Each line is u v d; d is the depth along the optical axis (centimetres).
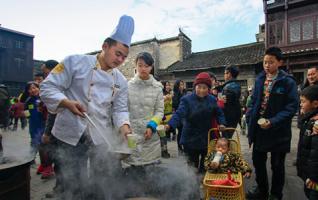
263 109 292
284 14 1523
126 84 225
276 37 1561
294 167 448
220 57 1769
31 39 2738
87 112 198
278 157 288
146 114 300
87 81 197
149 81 309
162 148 486
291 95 274
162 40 1991
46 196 275
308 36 1445
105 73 204
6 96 404
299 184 363
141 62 303
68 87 200
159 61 2006
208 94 322
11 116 867
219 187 244
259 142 292
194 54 2009
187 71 1791
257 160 304
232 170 280
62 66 194
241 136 793
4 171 175
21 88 2688
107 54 199
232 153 293
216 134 323
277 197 292
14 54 2614
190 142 316
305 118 233
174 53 1958
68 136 200
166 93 614
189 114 313
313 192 221
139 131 296
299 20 1472
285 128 281
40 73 450
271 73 290
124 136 212
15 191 186
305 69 1473
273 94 281
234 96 373
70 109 185
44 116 400
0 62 2527
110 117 221
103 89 204
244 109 931
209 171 287
